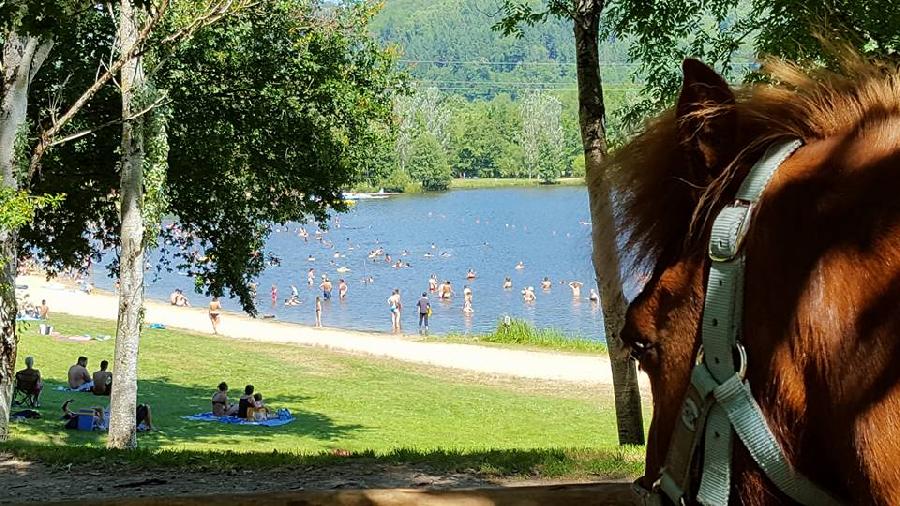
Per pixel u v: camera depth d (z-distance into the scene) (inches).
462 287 2549.2
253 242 755.4
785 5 296.4
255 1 521.7
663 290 59.1
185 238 775.7
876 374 46.7
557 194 5723.4
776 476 51.0
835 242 50.4
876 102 55.7
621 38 465.7
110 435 582.2
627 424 463.2
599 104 445.1
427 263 3080.7
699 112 59.5
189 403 893.2
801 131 57.2
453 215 4690.0
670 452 57.1
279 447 683.4
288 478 347.6
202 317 1852.9
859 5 235.5
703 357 55.0
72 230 734.5
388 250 3430.1
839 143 54.6
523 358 1263.5
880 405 46.0
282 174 724.0
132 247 580.7
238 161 710.5
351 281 2674.7
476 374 1141.1
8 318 546.9
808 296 50.3
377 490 142.5
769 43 296.4
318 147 710.5
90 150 698.8
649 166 63.7
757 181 55.2
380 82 735.1
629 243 64.2
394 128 763.4
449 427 808.3
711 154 59.4
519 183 6565.0
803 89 59.5
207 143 681.6
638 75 470.0
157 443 681.6
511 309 2151.8
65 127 669.3
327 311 2102.6
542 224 4205.2
